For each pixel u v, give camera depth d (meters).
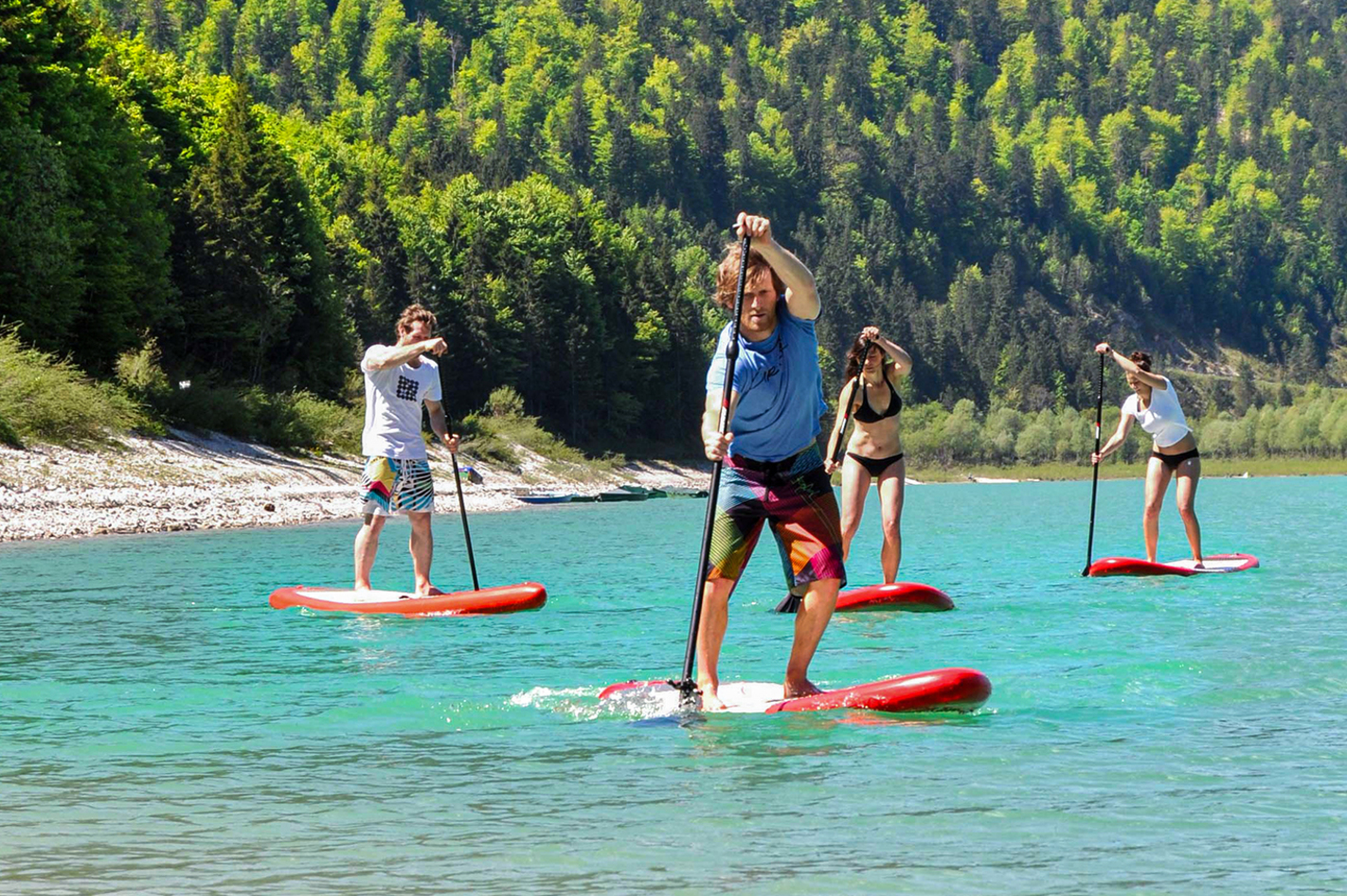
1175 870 4.69
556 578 17.22
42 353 46.66
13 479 31.89
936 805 5.58
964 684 7.61
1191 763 6.31
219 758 6.55
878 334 13.95
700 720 7.46
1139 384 17.30
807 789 5.86
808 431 7.99
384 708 7.88
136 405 43.88
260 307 70.69
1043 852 4.91
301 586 15.06
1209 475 187.75
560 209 121.81
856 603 13.02
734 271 7.86
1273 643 10.41
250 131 74.44
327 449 54.44
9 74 49.53
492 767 6.33
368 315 94.62
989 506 53.34
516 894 4.45
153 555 21.45
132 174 58.16
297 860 4.84
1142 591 14.99
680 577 17.38
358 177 125.88
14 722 7.48
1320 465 192.38
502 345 102.88
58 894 4.46
